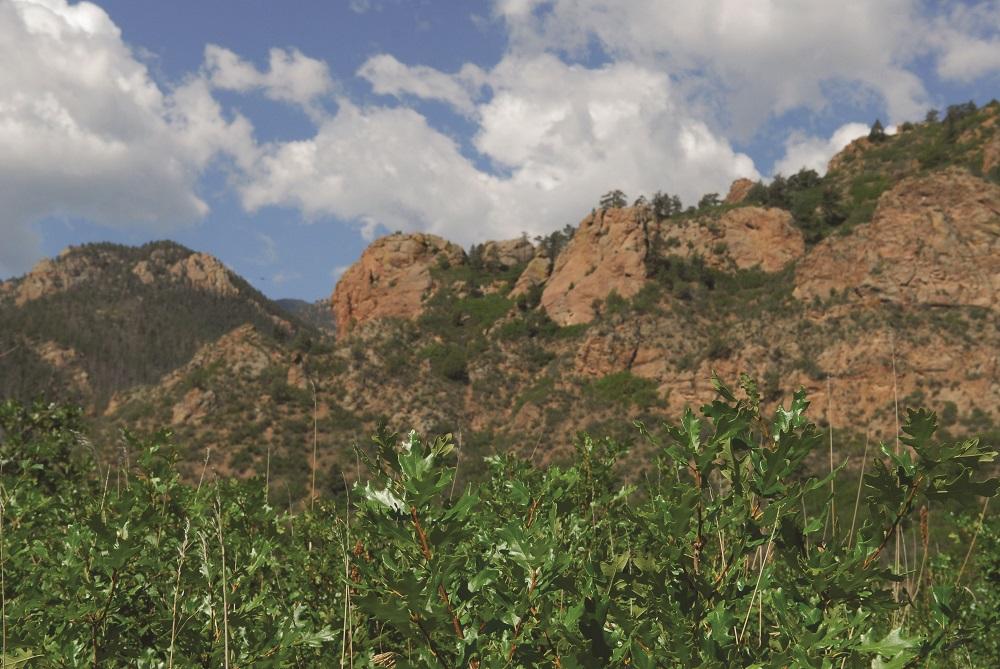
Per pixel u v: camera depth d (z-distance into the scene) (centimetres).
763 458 177
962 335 6856
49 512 395
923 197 8031
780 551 171
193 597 255
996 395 6269
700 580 175
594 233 10725
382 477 159
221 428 8381
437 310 11494
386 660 215
